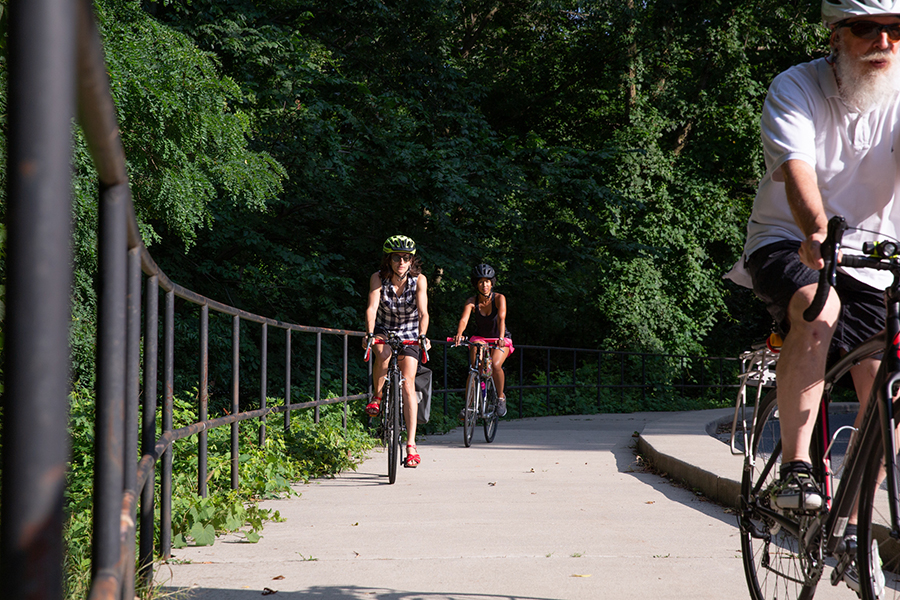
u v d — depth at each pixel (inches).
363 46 653.9
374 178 564.4
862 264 77.1
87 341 227.3
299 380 530.0
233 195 363.6
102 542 50.7
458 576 129.9
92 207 227.6
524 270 722.8
